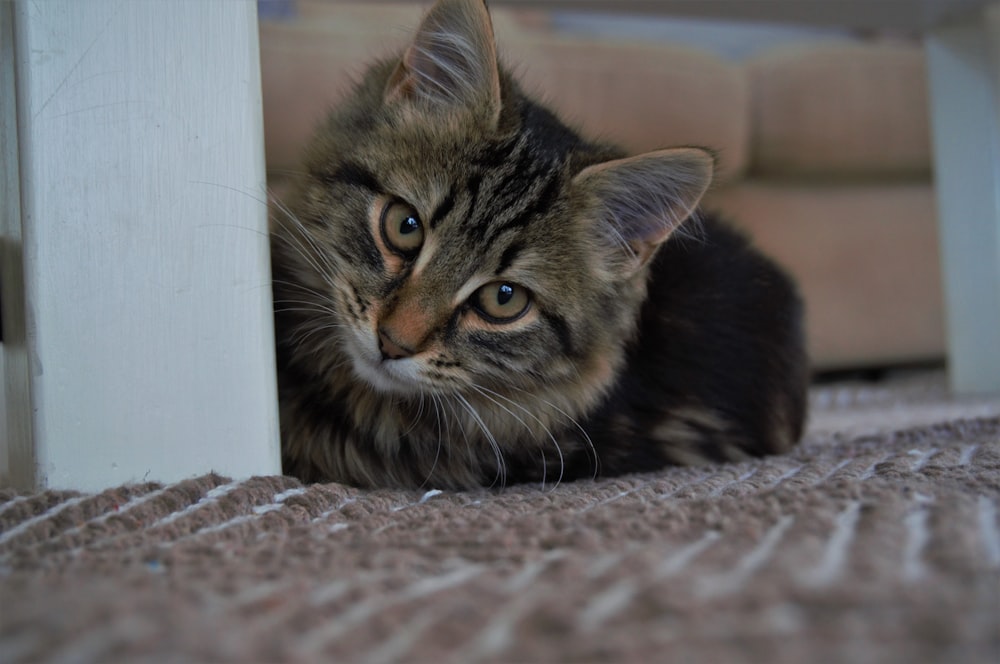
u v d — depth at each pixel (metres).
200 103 0.41
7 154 0.41
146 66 0.41
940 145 0.68
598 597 0.31
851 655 0.25
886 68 0.93
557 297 0.47
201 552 0.35
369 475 0.47
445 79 0.47
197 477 0.41
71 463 0.40
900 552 0.34
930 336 0.97
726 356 0.53
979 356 0.68
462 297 0.46
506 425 0.48
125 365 0.41
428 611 0.30
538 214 0.47
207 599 0.31
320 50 0.76
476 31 0.46
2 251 0.42
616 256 0.49
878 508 0.36
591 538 0.35
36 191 0.40
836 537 0.35
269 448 0.42
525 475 0.49
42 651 0.26
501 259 0.46
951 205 0.68
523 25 1.09
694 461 0.51
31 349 0.40
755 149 0.93
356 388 0.47
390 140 0.47
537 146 0.48
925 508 0.36
